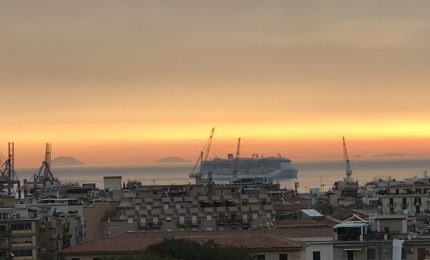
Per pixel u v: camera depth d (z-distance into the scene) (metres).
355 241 177.00
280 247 161.75
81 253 162.88
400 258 172.75
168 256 135.50
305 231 179.50
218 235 175.75
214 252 143.25
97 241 168.62
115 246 164.12
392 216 194.25
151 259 128.88
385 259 177.38
